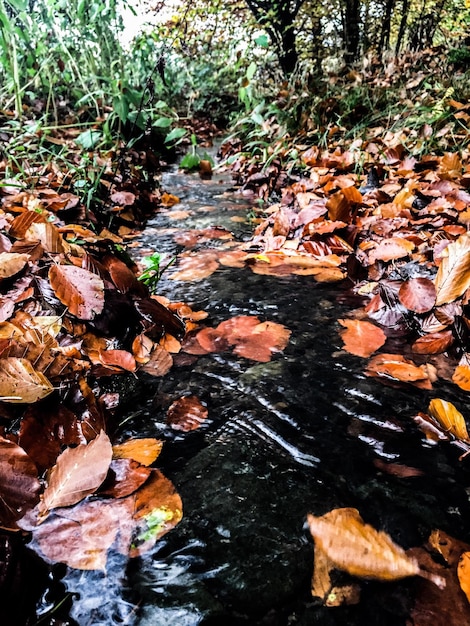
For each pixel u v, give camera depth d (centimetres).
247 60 706
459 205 204
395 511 76
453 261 128
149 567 66
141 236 238
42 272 128
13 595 60
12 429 84
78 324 118
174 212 287
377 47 811
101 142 349
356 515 75
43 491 71
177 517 74
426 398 105
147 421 98
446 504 77
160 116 514
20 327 103
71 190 242
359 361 121
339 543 70
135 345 122
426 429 95
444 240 170
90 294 118
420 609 61
